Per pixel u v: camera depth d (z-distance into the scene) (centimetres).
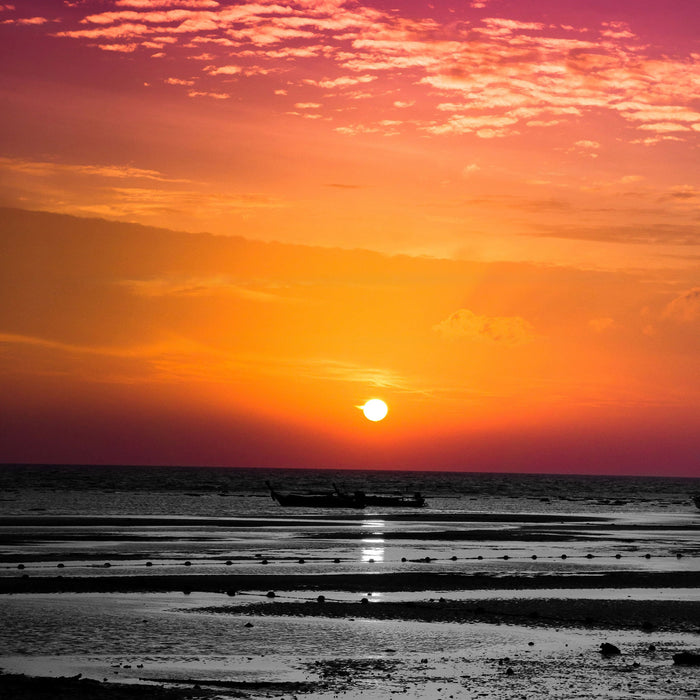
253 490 17875
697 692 2092
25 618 2850
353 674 2227
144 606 3133
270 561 4675
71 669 2244
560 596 3512
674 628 2867
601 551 5569
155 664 2306
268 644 2547
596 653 2483
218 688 2086
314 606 3198
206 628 2758
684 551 5688
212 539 6094
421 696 2045
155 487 18050
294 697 2028
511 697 2041
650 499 18350
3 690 1956
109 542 5697
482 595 3522
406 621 2930
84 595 3353
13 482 18838
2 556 4728
